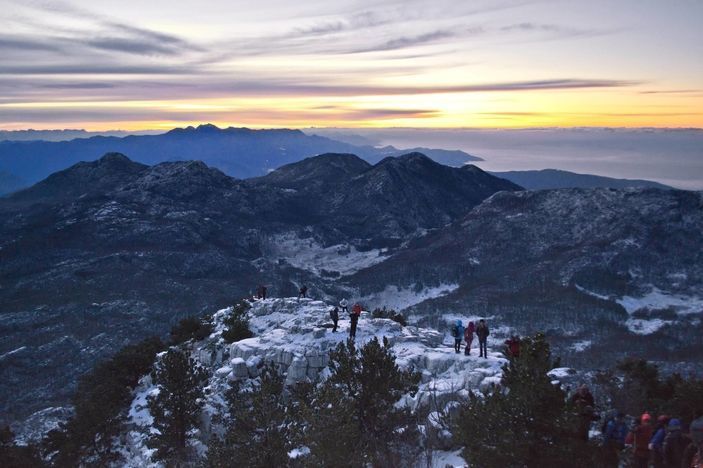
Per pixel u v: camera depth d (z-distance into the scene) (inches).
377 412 981.8
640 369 1215.6
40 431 2832.2
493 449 682.8
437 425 947.3
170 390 1459.2
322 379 1471.5
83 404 1791.3
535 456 678.5
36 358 6633.9
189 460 1369.3
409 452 900.0
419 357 1423.5
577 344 7249.0
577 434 706.2
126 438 1748.3
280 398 1155.3
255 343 1700.3
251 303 2220.7
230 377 1590.8
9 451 1619.1
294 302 2106.3
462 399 1069.1
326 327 1748.3
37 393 5600.4
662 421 703.1
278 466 915.4
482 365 1317.7
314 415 859.4
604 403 1121.4
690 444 658.8
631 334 7751.0
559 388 698.8
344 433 804.6
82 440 1669.5
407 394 1180.5
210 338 2047.2
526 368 727.1
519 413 690.2
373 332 1675.7
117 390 2010.3
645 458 700.7
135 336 7509.8
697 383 1067.9
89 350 6948.8
